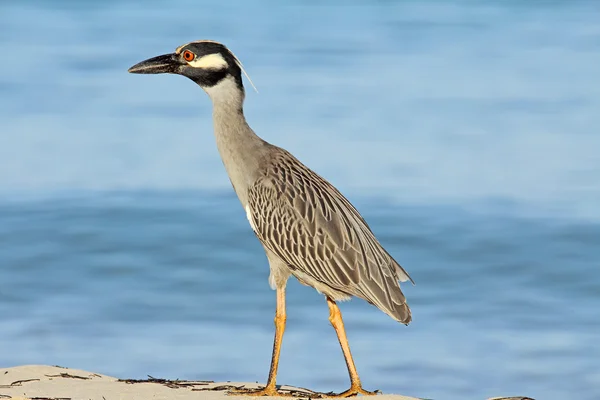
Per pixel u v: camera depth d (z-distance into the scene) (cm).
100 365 1334
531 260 1850
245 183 994
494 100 2973
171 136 2642
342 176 2309
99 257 1880
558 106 2892
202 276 1778
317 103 2903
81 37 3969
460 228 2031
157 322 1527
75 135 2638
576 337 1470
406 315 930
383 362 1355
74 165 2408
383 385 1283
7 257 1869
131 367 1323
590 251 1894
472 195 2211
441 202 2175
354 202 2172
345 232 941
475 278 1770
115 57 3562
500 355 1391
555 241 1947
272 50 3712
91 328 1491
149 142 2592
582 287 1712
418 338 1461
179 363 1343
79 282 1736
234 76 1004
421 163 2402
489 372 1331
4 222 2059
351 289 935
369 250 941
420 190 2242
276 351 931
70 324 1508
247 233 2025
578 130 2653
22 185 2291
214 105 1009
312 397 891
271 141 2503
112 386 901
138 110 2900
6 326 1494
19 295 1659
